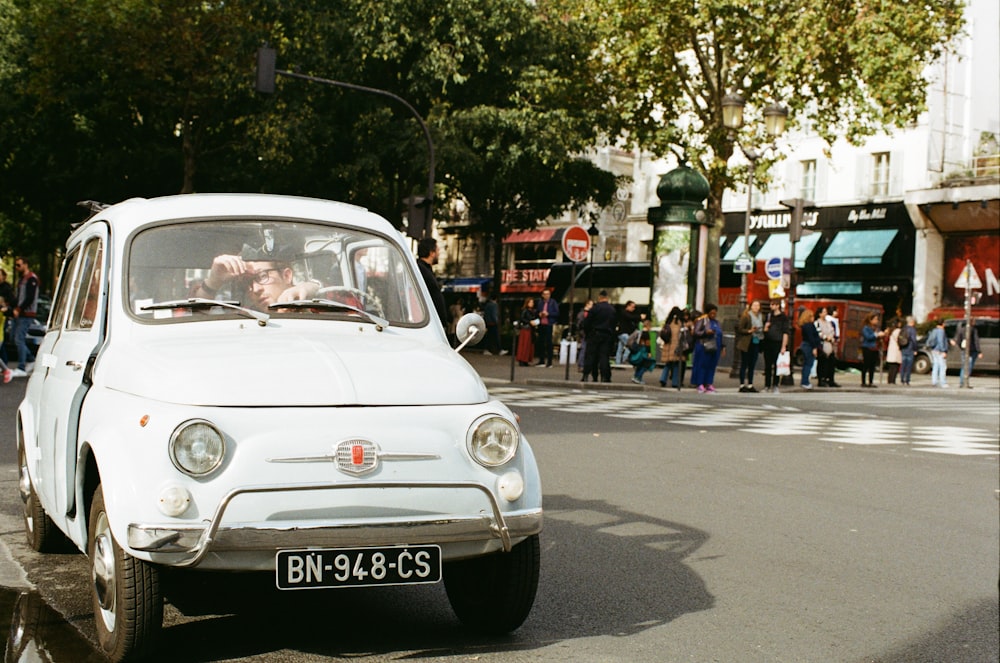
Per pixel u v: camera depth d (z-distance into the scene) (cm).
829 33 3130
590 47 3525
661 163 5294
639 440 1320
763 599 593
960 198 4131
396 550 426
